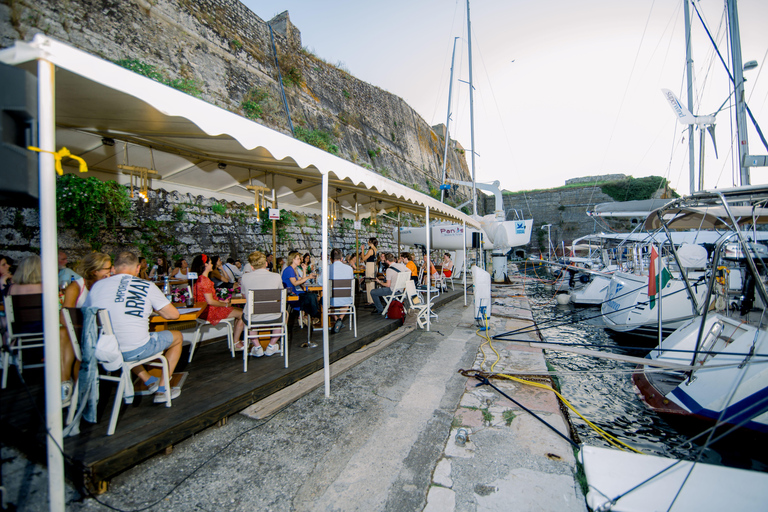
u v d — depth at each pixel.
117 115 2.70
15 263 5.69
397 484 2.34
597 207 15.12
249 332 4.27
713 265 3.88
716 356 4.15
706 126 9.10
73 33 7.70
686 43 10.65
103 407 2.87
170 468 2.42
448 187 17.05
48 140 1.56
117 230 7.09
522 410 3.52
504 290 15.93
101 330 2.49
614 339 8.13
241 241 9.80
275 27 16.03
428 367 4.71
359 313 7.51
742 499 2.12
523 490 2.31
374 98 23.58
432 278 11.71
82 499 2.07
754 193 3.66
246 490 2.24
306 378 4.04
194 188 6.31
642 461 2.50
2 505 1.85
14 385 2.97
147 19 9.48
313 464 2.53
